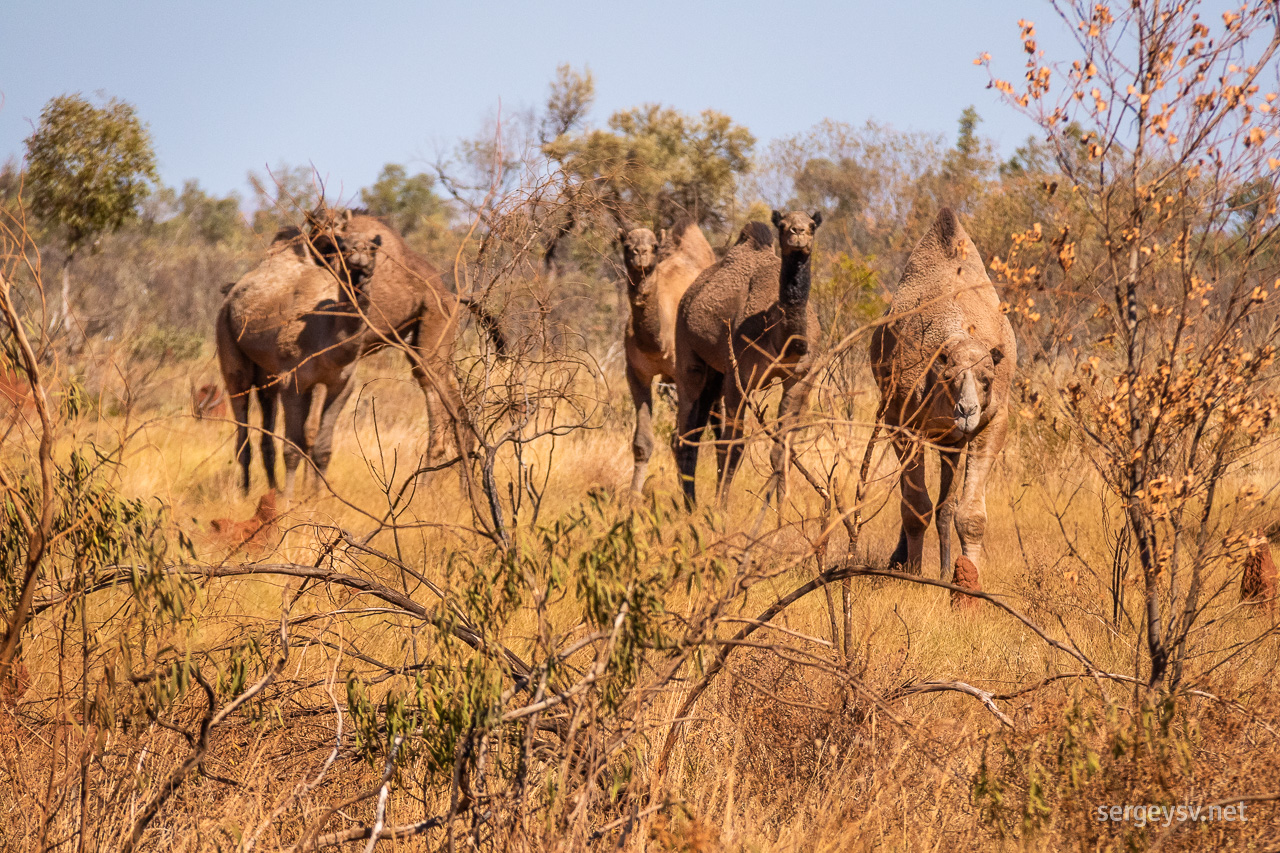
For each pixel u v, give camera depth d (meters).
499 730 3.20
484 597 3.13
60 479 3.35
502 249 4.18
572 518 3.06
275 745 3.55
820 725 3.69
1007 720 3.46
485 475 3.61
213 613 3.92
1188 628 3.93
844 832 3.15
